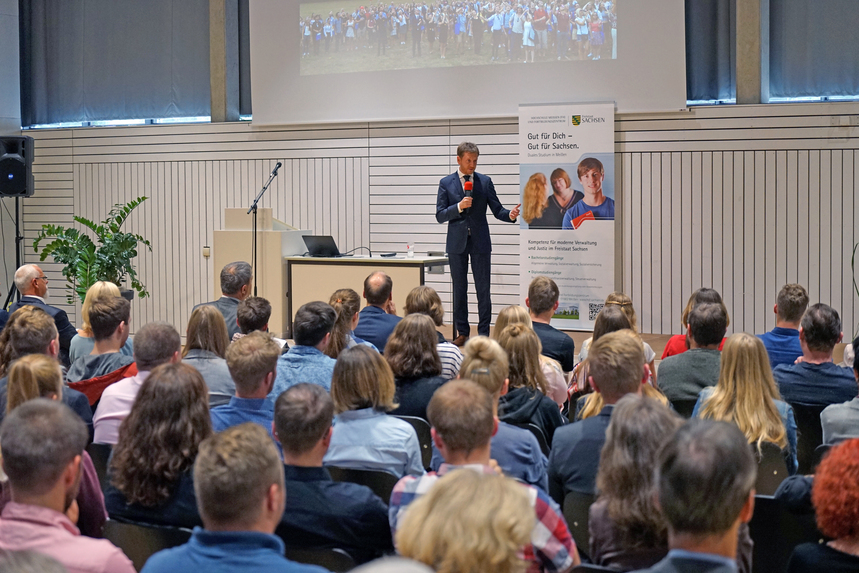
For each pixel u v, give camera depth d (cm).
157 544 205
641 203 802
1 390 280
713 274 787
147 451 219
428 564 118
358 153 893
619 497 187
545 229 792
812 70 778
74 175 1013
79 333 432
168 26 984
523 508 122
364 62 875
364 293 484
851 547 164
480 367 274
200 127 952
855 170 741
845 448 167
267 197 932
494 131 839
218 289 756
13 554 100
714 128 774
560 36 802
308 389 216
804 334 347
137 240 988
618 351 245
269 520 162
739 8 773
